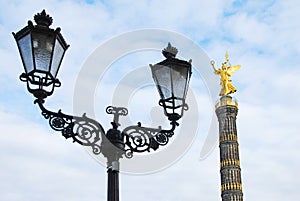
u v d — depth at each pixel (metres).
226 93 67.44
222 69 69.81
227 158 64.56
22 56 9.50
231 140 65.31
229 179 63.56
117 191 9.55
